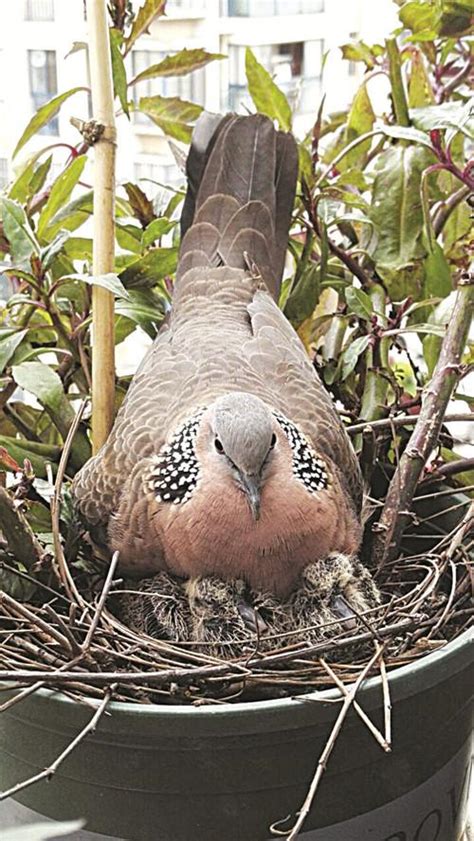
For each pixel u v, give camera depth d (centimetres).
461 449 188
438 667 99
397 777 106
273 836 101
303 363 136
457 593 113
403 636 112
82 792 101
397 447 136
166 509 116
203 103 190
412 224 150
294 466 116
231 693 101
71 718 95
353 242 166
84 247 152
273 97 159
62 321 149
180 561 117
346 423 150
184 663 105
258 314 140
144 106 159
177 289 147
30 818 106
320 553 117
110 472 123
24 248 130
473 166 142
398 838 109
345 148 153
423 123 142
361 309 138
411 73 165
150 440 123
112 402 133
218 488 113
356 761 101
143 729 93
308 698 93
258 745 96
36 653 99
